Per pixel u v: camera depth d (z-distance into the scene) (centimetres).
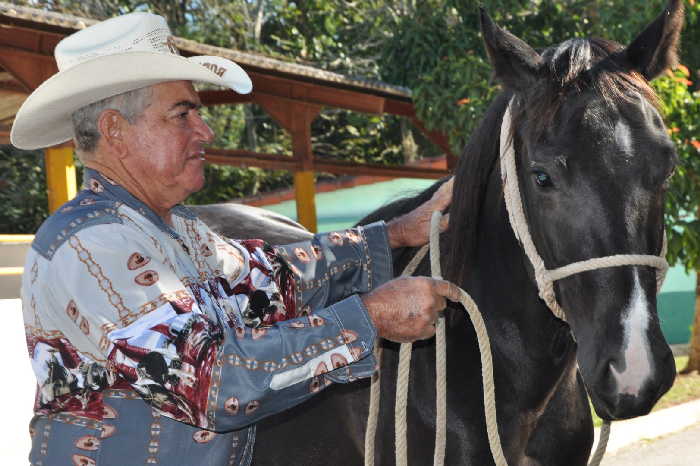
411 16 977
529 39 827
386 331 144
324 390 186
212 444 144
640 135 137
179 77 144
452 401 168
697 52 612
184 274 145
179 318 130
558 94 143
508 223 166
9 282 391
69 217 139
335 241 185
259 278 166
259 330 135
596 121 138
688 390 549
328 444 187
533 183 146
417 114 704
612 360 133
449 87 710
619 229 135
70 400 139
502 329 168
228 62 181
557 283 152
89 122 147
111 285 132
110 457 138
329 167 686
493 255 171
